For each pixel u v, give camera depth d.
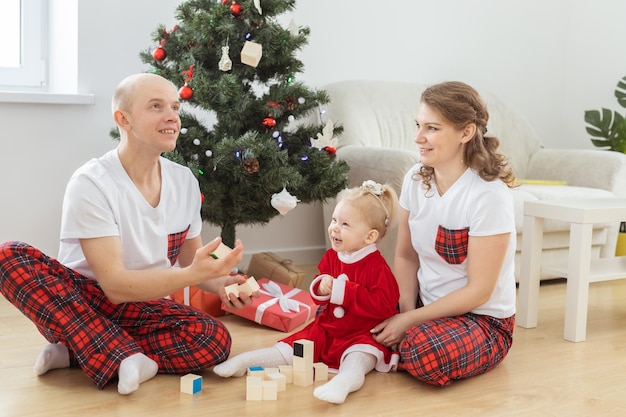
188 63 2.46
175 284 1.69
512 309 2.01
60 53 2.99
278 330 2.33
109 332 1.76
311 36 3.44
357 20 3.56
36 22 3.05
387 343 1.92
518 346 2.22
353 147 3.07
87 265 1.82
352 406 1.70
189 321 1.84
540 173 3.62
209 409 1.65
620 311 2.67
